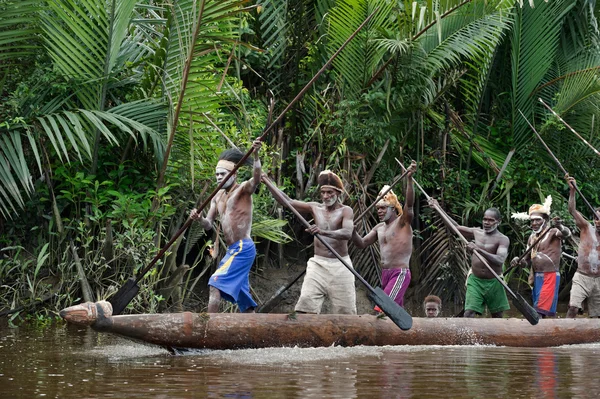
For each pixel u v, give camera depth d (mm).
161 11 12078
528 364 6590
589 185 14500
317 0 13625
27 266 10703
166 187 10188
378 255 12617
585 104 14266
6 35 9977
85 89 10500
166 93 10203
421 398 5000
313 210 8367
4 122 10039
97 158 10828
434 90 13352
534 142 14516
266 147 11180
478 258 9461
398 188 13258
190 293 11438
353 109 12672
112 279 10602
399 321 7516
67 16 10070
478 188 14414
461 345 7895
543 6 14117
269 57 13180
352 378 5734
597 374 6047
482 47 13180
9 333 8734
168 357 6777
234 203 7656
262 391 5191
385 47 12281
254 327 7223
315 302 8211
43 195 10961
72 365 6301
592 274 10227
